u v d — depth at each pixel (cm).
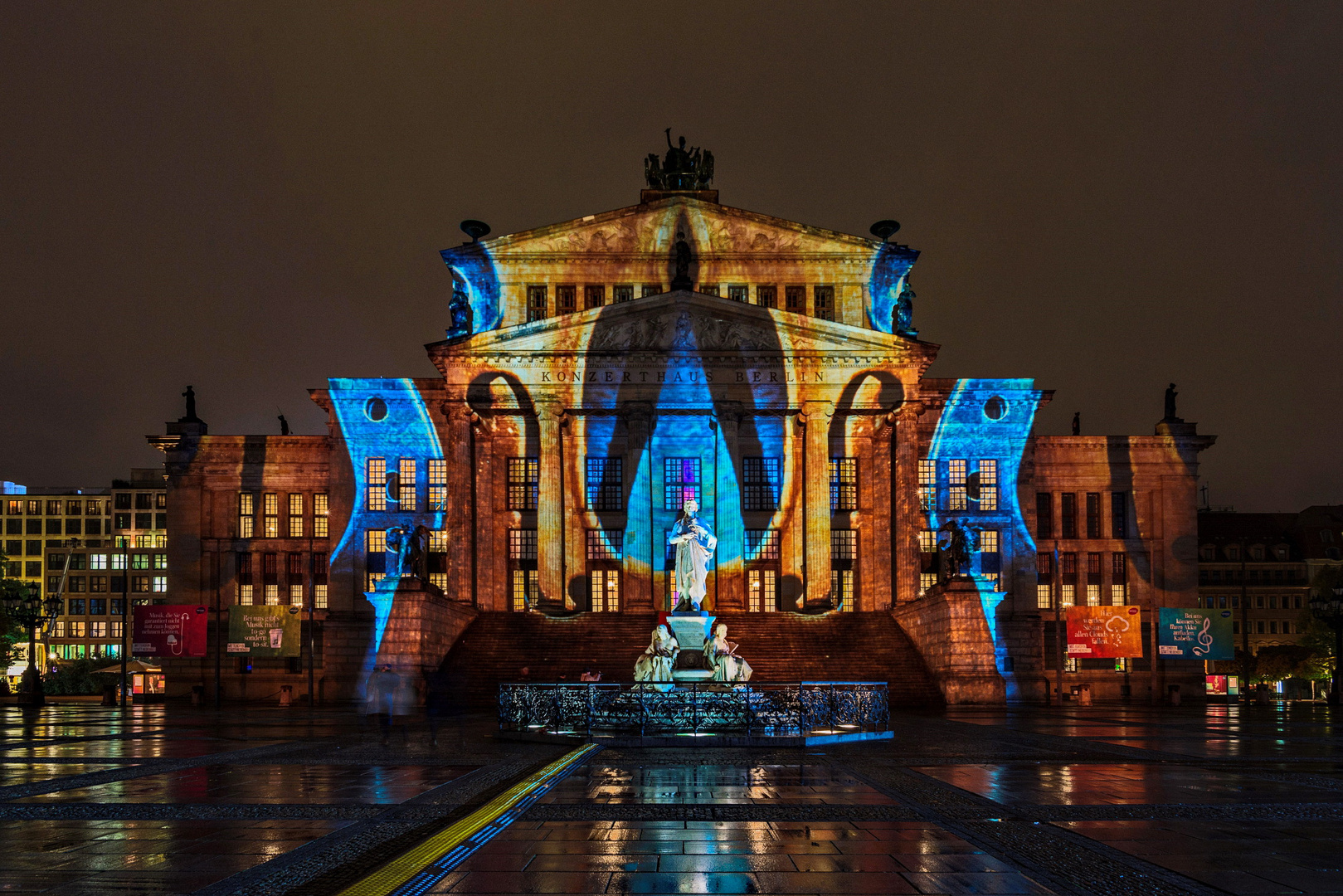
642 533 7856
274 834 1839
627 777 2616
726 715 3644
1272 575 13650
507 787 2420
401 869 1542
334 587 8494
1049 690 7625
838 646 7050
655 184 8894
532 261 8550
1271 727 4812
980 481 8619
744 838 1777
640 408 7956
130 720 5578
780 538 8181
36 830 1895
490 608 7881
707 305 8056
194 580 8775
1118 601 8794
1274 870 1541
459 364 8006
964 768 2822
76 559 16350
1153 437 8844
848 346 8006
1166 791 2356
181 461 8875
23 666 14862
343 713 6250
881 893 1415
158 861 1616
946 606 6419
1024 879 1484
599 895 1403
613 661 6850
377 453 8619
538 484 8231
